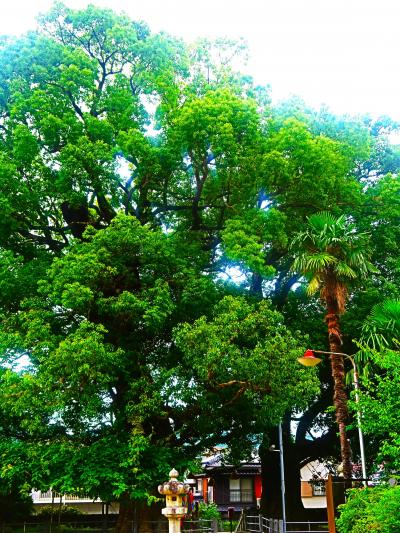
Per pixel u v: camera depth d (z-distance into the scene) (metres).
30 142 24.45
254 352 21.88
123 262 23.86
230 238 24.06
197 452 27.06
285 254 28.58
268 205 27.81
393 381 16.75
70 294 21.59
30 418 22.48
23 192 24.56
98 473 22.52
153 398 23.14
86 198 26.80
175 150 25.62
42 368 21.31
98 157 24.52
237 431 27.30
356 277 20.89
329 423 35.97
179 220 30.23
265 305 23.52
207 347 21.75
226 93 26.00
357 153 29.81
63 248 27.39
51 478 23.25
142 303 22.41
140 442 22.38
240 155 25.39
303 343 24.50
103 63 28.92
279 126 28.06
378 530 13.69
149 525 25.48
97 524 30.44
